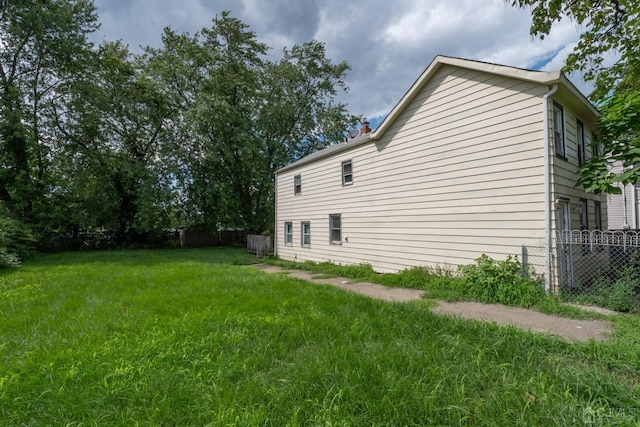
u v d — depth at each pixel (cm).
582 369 275
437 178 812
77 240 1970
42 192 1786
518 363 284
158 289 657
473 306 535
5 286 723
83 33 1809
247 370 284
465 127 745
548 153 596
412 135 888
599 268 588
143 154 2139
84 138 1878
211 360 305
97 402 232
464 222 745
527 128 630
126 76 2028
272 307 496
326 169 1276
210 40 2117
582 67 882
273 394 237
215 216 2134
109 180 1975
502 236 668
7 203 1653
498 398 225
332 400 224
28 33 1590
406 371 270
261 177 2291
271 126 2459
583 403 220
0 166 1634
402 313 455
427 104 842
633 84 807
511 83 655
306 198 1407
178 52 2042
